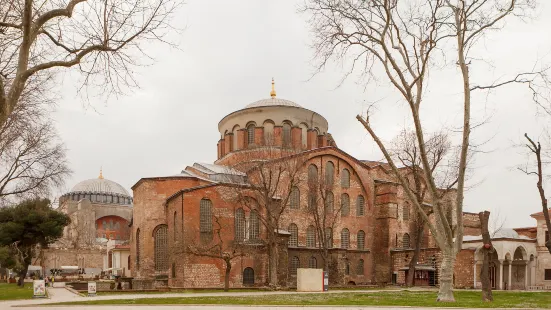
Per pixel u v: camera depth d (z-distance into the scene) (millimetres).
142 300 26516
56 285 54531
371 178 64938
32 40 14328
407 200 65688
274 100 69312
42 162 32531
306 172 58562
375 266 62969
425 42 24469
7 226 56781
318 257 57188
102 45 16141
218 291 41281
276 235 45781
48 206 59969
